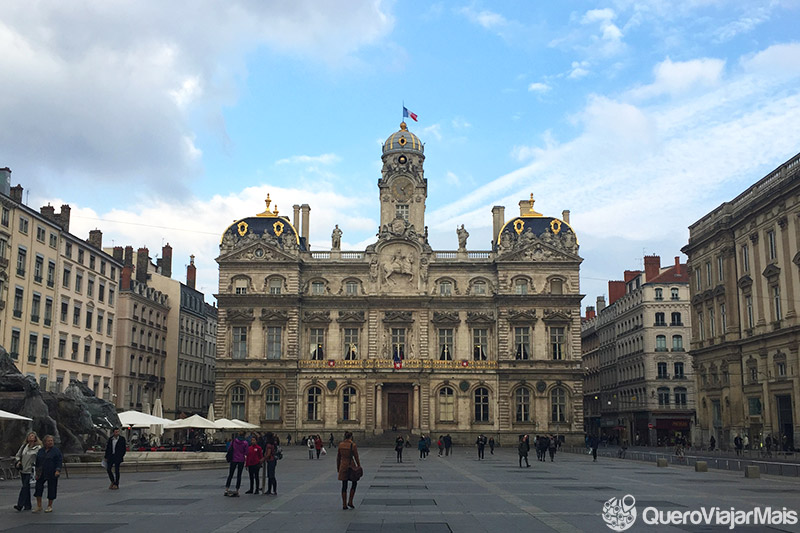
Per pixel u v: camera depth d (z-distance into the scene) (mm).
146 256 119000
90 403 64625
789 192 73250
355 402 104438
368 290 107250
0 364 52375
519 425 103000
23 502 27969
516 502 31766
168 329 123500
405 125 116438
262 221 109375
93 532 22969
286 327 105375
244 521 25500
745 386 83750
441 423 103375
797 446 71812
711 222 92312
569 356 103938
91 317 98500
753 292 82125
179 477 45438
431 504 30906
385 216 111125
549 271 106062
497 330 105250
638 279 132125
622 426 138625
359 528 24000
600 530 23906
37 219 85125
